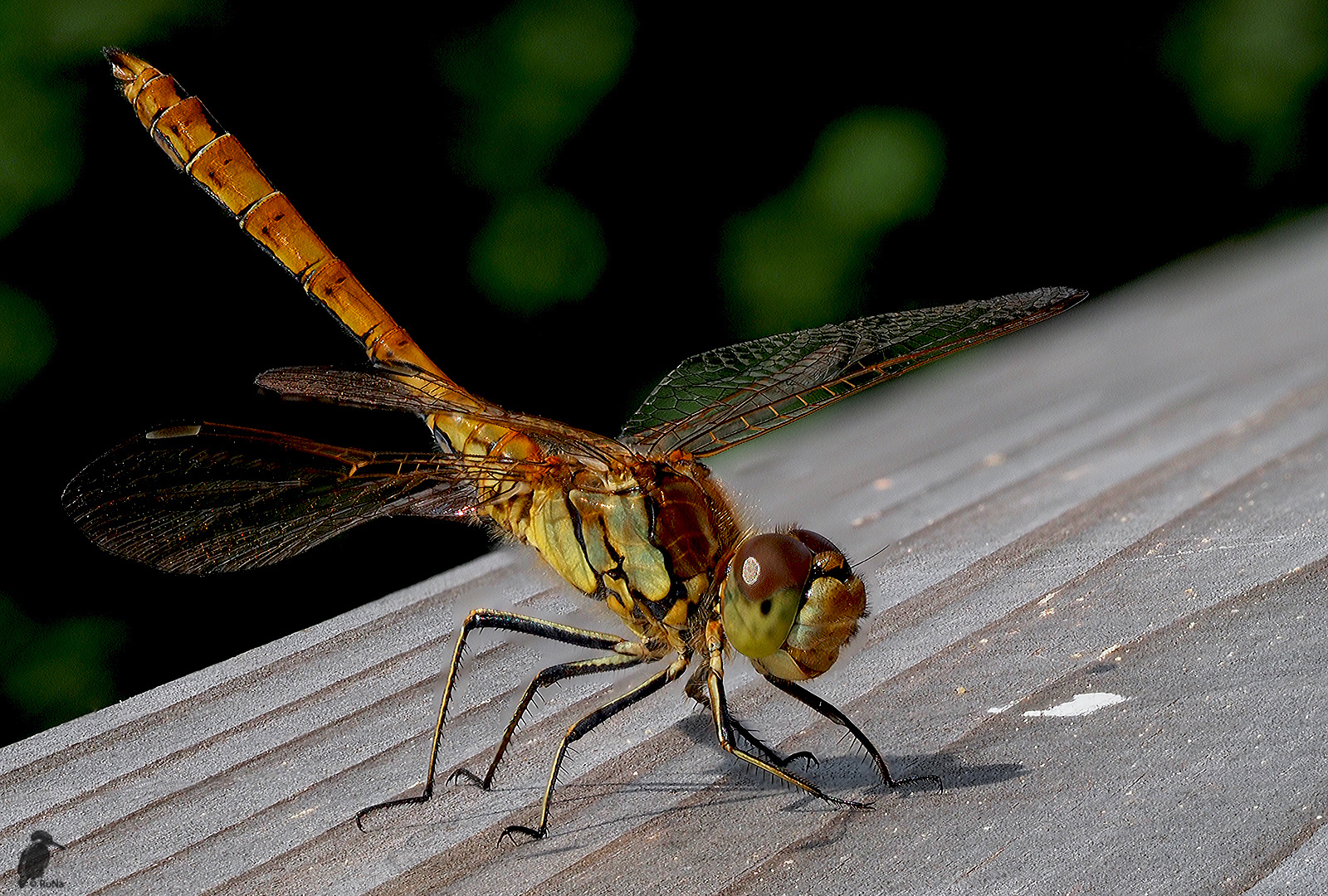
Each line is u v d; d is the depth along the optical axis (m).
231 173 0.36
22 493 0.44
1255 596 0.34
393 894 0.33
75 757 0.33
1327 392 0.36
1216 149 0.59
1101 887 0.32
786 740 0.33
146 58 0.42
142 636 0.45
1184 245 0.59
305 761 0.33
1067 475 0.35
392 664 0.34
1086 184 0.58
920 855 0.32
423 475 0.35
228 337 0.46
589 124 0.49
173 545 0.34
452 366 0.48
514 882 0.33
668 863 0.33
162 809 0.33
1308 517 0.34
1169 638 0.33
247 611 0.46
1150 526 0.34
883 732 0.33
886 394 0.38
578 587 0.35
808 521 0.35
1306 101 0.57
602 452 0.35
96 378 0.45
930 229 0.53
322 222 0.47
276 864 0.33
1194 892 0.32
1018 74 0.56
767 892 0.32
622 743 0.34
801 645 0.33
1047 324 0.39
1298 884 0.32
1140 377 0.37
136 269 0.44
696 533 0.34
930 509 0.35
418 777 0.33
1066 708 0.33
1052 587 0.34
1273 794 0.32
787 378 0.36
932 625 0.34
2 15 0.41
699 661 0.34
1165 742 0.33
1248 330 0.38
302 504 0.35
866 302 0.51
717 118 0.51
